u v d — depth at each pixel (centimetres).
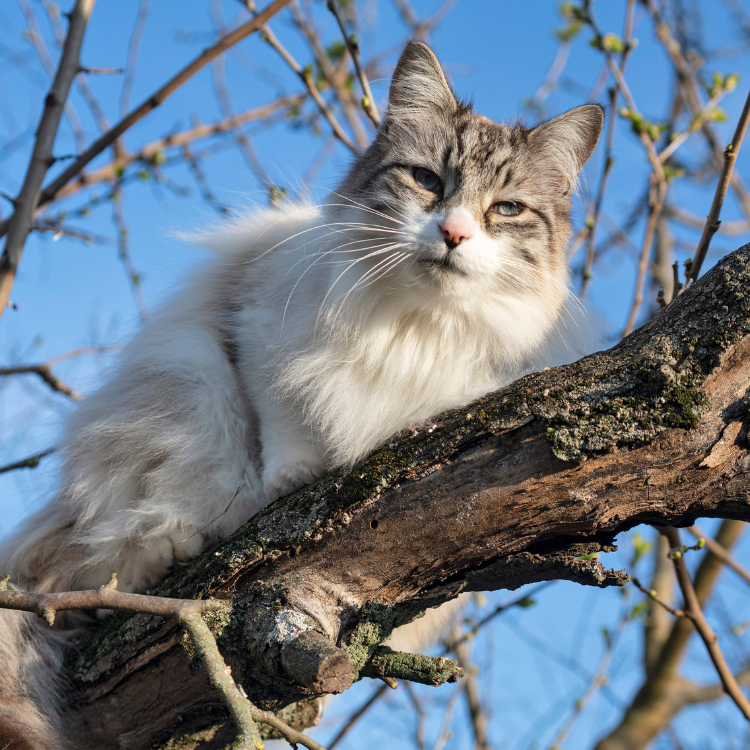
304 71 280
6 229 236
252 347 242
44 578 233
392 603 177
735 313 161
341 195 245
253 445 247
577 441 162
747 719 253
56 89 238
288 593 175
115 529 229
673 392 162
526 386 174
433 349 224
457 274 220
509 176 240
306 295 232
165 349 252
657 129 295
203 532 233
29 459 277
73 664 203
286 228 272
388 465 176
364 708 281
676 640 388
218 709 185
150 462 239
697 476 164
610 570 168
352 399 219
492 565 174
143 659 189
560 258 251
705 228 228
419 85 255
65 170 255
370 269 223
